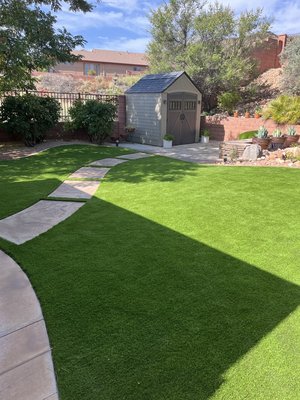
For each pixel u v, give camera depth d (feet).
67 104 41.96
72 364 6.38
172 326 7.47
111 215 14.58
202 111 53.06
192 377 6.09
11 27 27.12
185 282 9.27
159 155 33.35
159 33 54.29
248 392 5.79
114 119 40.83
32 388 5.83
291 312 7.99
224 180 20.59
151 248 11.32
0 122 33.24
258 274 9.70
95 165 26.30
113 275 9.61
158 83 42.01
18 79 28.63
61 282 9.24
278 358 6.56
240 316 7.82
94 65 128.36
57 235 12.46
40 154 30.96
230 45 52.08
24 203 16.28
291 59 47.39
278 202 16.14
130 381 5.99
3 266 10.11
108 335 7.16
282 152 28.45
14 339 7.02
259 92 54.44
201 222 13.66
